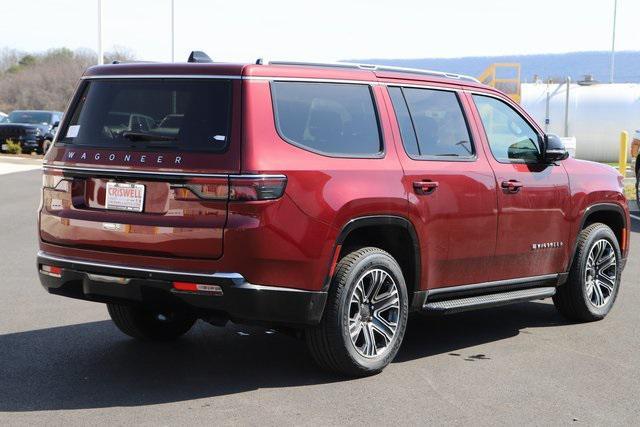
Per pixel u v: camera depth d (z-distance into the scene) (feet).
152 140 18.92
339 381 19.86
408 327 25.70
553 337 24.54
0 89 297.12
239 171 17.99
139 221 18.61
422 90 22.09
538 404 18.49
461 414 17.76
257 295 18.16
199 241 18.10
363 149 20.18
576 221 25.53
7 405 17.87
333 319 19.24
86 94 20.26
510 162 23.62
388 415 17.60
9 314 26.07
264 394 18.81
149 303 19.11
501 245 23.17
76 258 19.53
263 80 18.80
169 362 21.25
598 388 19.71
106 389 19.02
